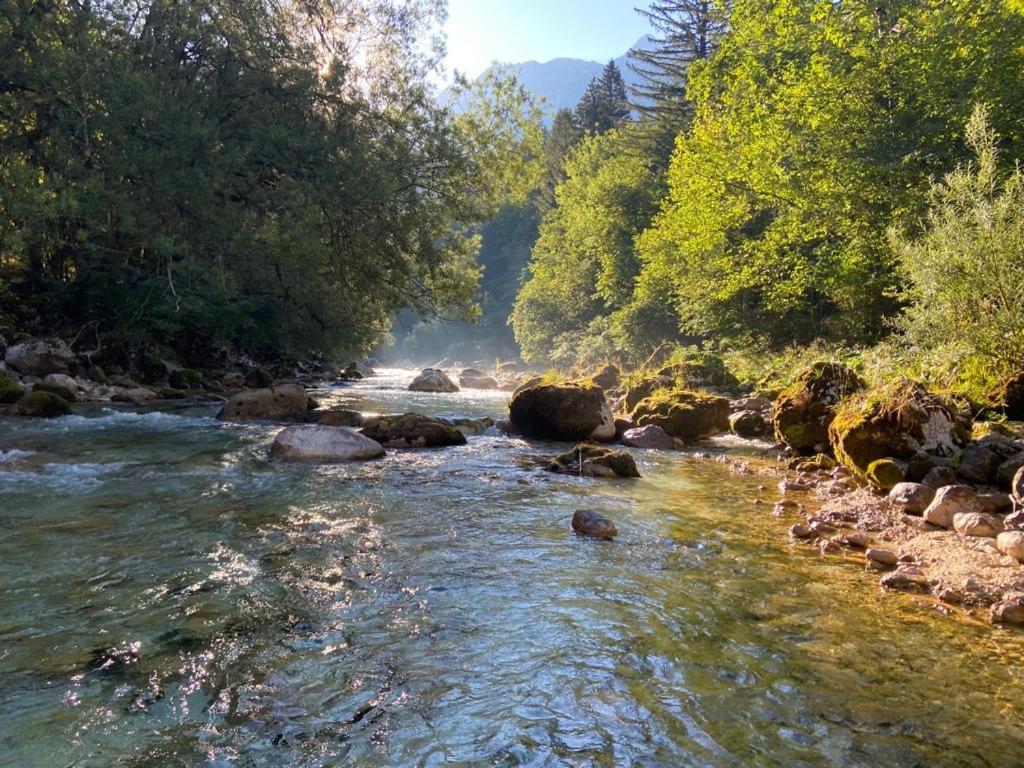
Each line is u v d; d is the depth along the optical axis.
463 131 24.34
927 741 2.68
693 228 23.52
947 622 3.86
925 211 15.13
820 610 4.02
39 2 16.28
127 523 5.57
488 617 3.84
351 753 2.54
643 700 2.97
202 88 19.66
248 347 27.00
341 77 21.55
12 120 16.70
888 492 7.00
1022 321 8.37
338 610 3.89
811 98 18.22
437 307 27.00
